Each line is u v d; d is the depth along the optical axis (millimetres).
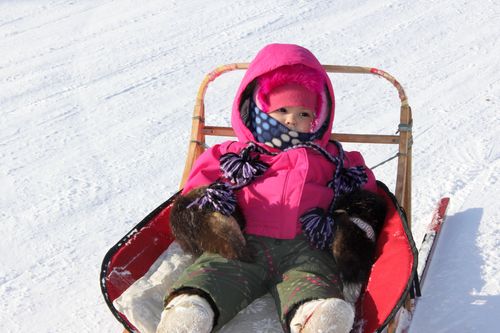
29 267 3502
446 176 4109
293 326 2377
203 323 2264
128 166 4457
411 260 2492
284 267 2742
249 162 2945
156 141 4754
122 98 5336
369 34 6281
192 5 7031
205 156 3102
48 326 3088
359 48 6012
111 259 2688
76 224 3861
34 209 4012
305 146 2971
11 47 6203
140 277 2791
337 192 2928
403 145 3156
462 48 5953
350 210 2797
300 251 2756
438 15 6641
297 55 2979
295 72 2971
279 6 6926
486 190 3932
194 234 2730
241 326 2574
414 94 5238
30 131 4906
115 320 3107
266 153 3037
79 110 5180
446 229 3607
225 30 6426
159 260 2889
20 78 5656
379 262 2650
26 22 6719
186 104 5234
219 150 3113
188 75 5668
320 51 5965
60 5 7098
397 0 7035
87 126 4969
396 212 2826
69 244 3682
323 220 2756
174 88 5473
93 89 5473
